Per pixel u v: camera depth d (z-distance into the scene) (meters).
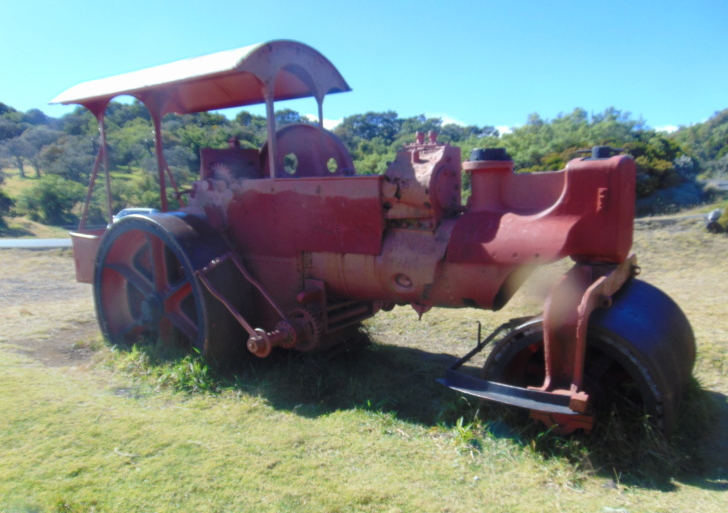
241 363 4.97
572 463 3.24
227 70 4.40
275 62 4.82
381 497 2.86
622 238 3.52
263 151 6.01
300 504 2.79
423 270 4.14
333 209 4.51
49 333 6.31
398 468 3.19
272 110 4.79
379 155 25.66
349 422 3.83
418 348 5.80
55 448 3.36
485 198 4.09
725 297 7.37
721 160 29.22
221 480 3.02
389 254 4.31
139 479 3.02
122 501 2.81
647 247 11.30
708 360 4.97
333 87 5.83
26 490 2.89
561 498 2.89
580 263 3.77
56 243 16.22
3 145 50.88
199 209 5.40
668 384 3.30
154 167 37.31
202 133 37.41
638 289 4.13
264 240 4.98
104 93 5.41
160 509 2.75
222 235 5.25
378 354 5.46
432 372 4.95
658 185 18.41
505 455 3.35
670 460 3.19
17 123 65.56
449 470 3.17
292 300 4.92
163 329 5.32
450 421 3.84
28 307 7.82
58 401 4.10
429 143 4.44
